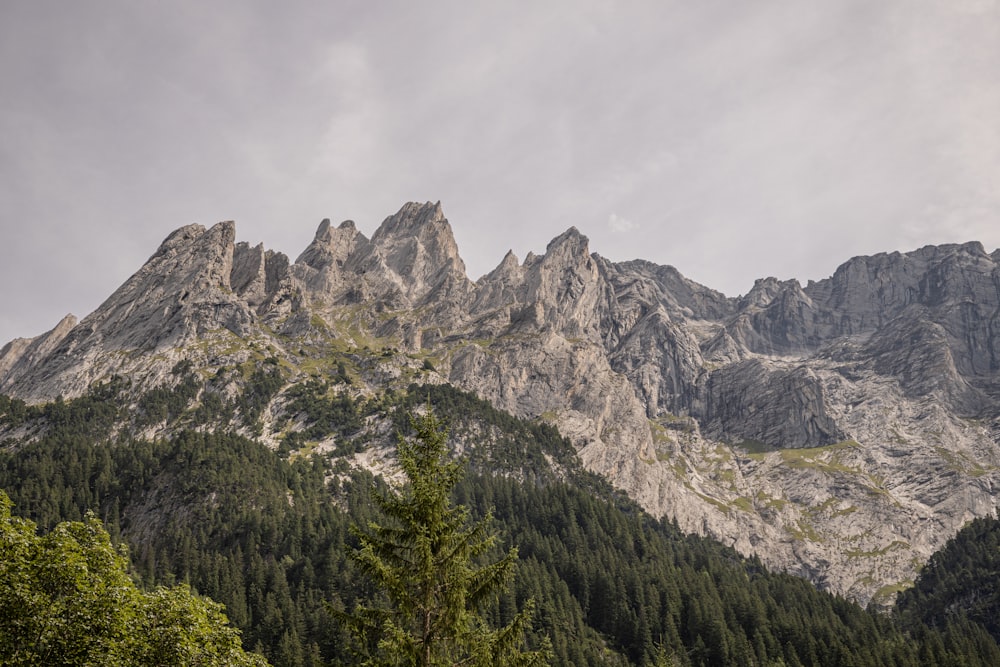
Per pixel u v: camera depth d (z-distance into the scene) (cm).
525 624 3603
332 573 17288
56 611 3269
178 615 3653
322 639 14475
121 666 3319
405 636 3369
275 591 16625
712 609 18762
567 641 16050
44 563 3394
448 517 3666
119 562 3700
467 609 3547
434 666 3422
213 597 16188
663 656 15988
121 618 3412
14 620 3200
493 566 3625
